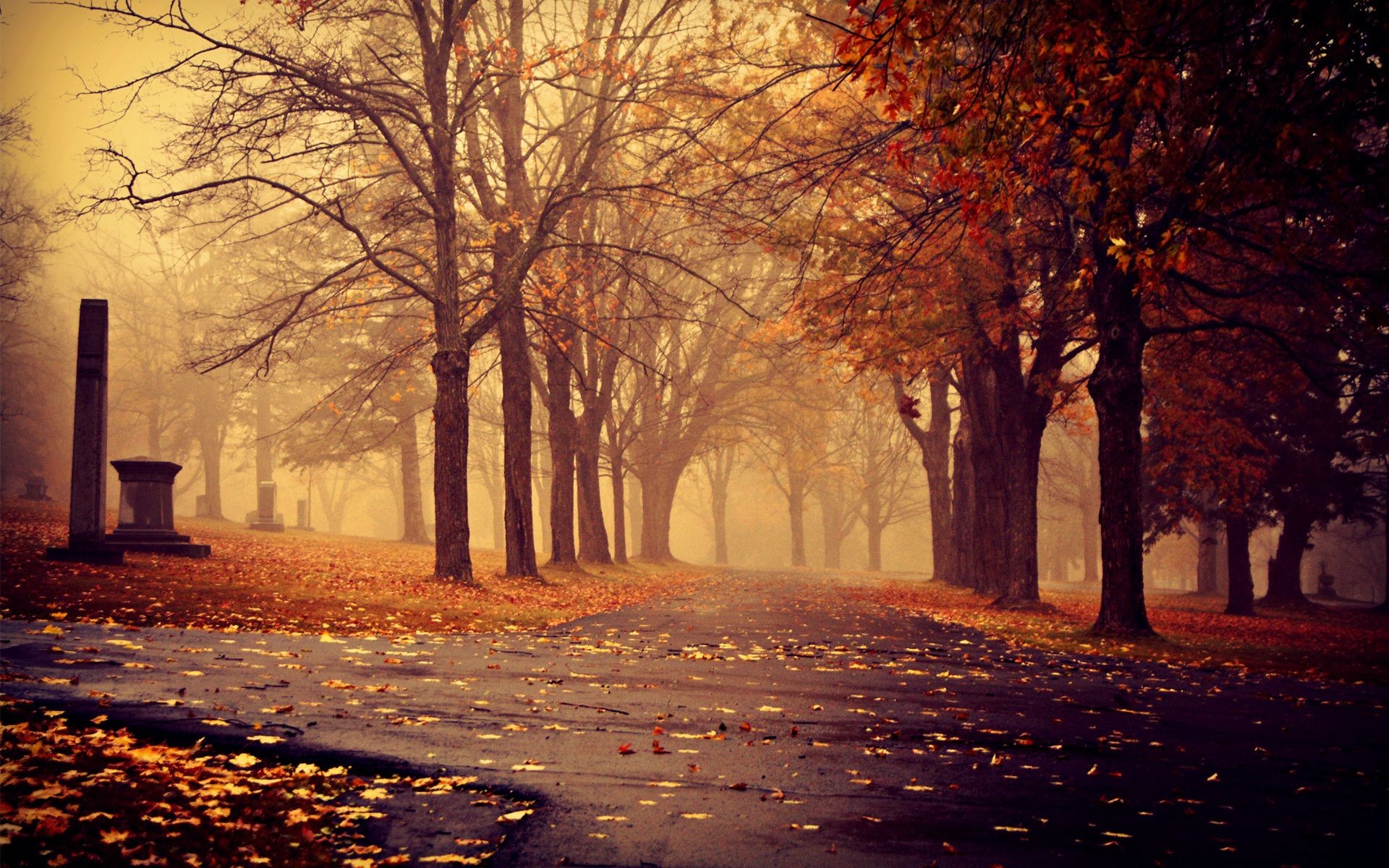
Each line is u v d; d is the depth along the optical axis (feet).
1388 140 38.63
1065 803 18.39
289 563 66.85
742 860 14.38
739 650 41.63
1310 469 97.04
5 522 75.25
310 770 17.93
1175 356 68.44
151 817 14.02
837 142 60.70
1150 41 27.22
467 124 80.38
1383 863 15.35
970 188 28.40
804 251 60.03
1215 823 17.35
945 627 57.47
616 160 90.68
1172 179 32.12
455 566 64.18
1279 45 31.17
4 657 25.18
